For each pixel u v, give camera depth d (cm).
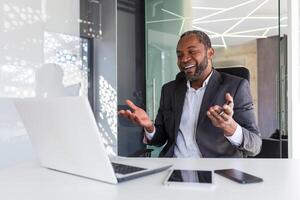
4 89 228
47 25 265
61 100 78
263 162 111
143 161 116
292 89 221
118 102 310
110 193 75
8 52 232
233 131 132
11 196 74
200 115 165
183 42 175
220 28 312
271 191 74
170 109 186
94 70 314
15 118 232
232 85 166
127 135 305
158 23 329
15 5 238
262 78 255
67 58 285
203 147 161
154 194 73
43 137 94
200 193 73
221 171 93
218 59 308
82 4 301
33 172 99
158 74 324
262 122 237
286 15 225
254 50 279
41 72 258
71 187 81
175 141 174
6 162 223
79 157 86
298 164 106
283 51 228
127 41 325
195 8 321
